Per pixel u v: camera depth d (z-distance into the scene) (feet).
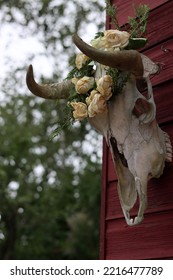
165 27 12.10
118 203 12.71
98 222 51.67
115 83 10.69
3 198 45.44
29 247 49.42
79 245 52.21
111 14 11.73
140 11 11.30
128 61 10.23
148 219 11.89
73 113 11.14
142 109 10.85
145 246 11.85
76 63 11.35
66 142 45.52
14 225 47.37
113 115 10.84
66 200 48.65
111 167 13.07
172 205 11.30
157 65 10.68
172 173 11.30
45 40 38.04
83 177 47.85
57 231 51.44
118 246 12.50
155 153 10.85
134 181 11.15
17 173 46.47
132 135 10.80
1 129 44.47
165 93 11.83
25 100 43.60
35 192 47.52
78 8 37.81
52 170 47.88
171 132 11.53
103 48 10.95
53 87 11.48
